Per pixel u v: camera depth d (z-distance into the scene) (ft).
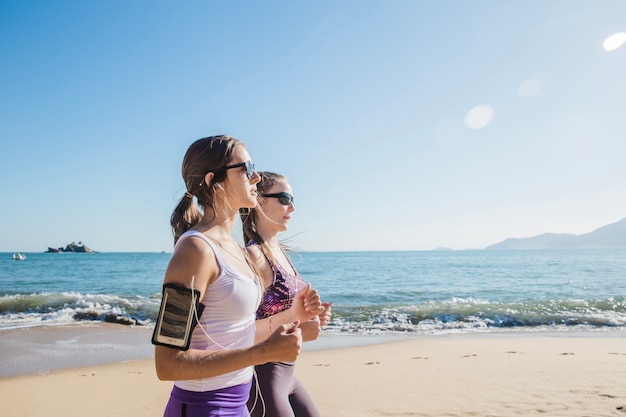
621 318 39.42
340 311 44.75
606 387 16.74
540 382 17.85
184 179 6.01
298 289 9.36
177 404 5.22
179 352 4.62
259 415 7.64
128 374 22.44
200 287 4.89
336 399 16.57
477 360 22.88
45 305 47.39
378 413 14.82
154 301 50.93
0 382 21.07
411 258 288.92
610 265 154.81
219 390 5.24
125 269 148.36
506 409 14.70
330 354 26.63
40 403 17.51
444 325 38.63
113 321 40.60
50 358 26.73
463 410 14.78
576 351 24.89
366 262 213.66
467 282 90.48
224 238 5.76
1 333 35.06
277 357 4.72
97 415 16.03
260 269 8.76
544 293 65.67
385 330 36.96
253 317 5.77
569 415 13.84
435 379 19.12
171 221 6.02
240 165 5.87
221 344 5.14
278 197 9.58
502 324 38.58
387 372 20.90
